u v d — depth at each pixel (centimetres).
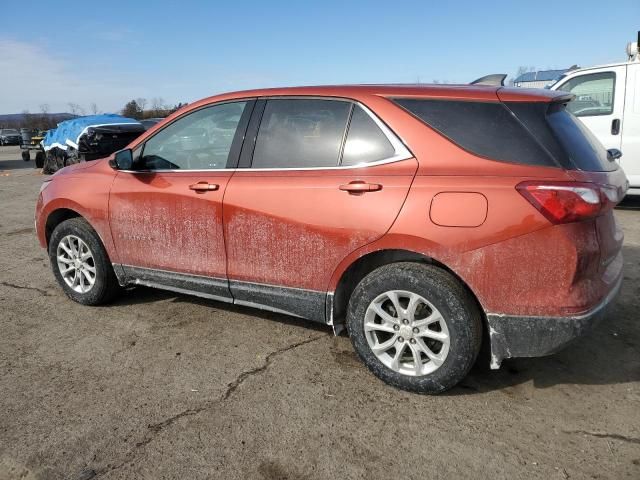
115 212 403
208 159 368
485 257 270
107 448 260
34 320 419
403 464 246
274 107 346
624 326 384
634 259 531
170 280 391
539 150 271
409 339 296
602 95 719
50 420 283
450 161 283
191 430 273
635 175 703
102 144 1371
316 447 259
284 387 313
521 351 276
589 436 263
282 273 334
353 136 313
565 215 255
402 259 308
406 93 308
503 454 251
